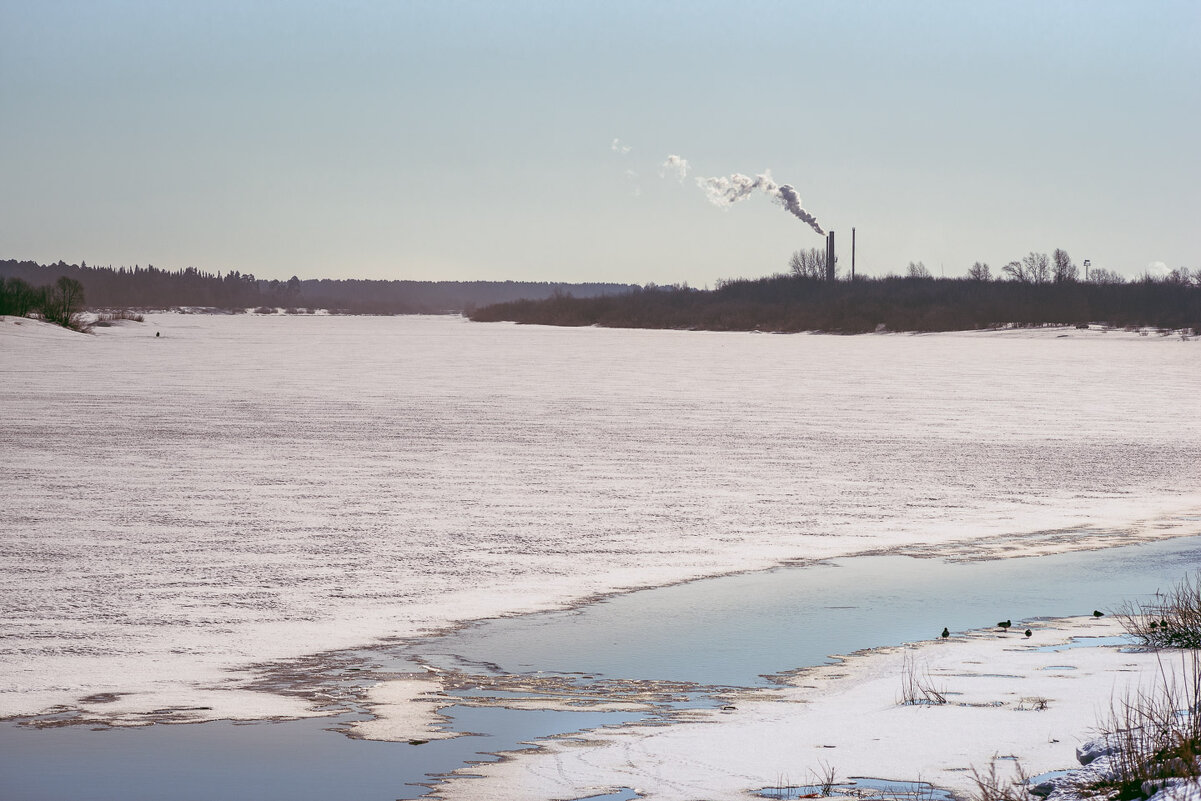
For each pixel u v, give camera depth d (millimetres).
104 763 11250
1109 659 14727
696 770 10828
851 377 82375
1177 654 14828
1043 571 21188
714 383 74438
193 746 11742
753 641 16172
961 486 31578
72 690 13602
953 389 70250
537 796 10297
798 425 47719
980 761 10719
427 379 75062
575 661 15156
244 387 65188
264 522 24641
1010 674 14070
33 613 16906
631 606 18281
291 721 12609
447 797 10297
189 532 23375
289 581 19344
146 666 14578
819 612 17969
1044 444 41594
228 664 14773
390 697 13523
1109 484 32156
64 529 23453
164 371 78500
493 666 14891
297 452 36750
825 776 10484
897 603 18609
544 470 33562
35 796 10336
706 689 13914
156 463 33625
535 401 58594
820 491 30453
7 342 114375
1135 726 10953
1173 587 19781
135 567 20094
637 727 12375
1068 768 10367
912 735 11625
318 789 10500
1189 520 26672
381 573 20109
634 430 45094
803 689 13875
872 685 13891
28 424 44031
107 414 48438
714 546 23141
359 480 30984
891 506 28266
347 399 58219
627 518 26078
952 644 15922
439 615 17484
